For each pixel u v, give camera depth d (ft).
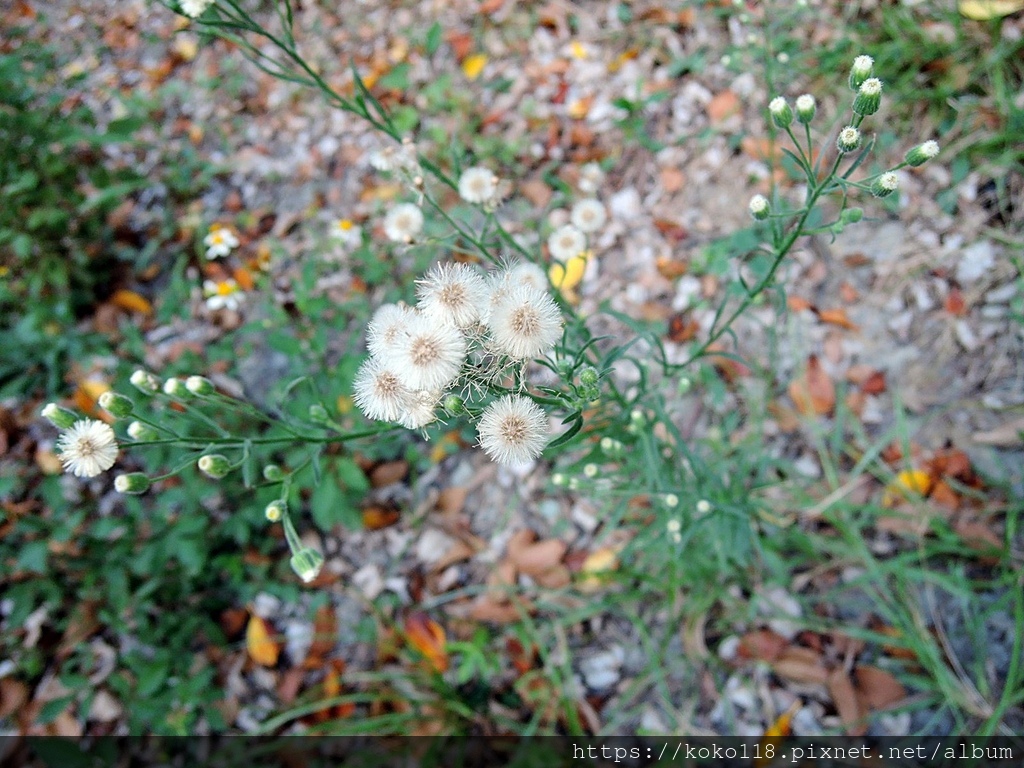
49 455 1.09
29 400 1.12
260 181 1.37
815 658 0.91
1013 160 1.07
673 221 1.18
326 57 1.47
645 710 0.92
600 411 0.77
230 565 1.01
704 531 0.86
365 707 0.97
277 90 1.45
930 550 0.92
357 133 1.37
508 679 0.96
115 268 1.28
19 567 0.96
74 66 1.53
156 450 0.97
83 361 1.10
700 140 1.22
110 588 0.95
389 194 1.28
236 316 1.23
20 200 1.13
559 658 0.96
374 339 0.60
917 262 1.07
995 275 1.04
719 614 0.96
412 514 1.07
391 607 1.02
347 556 1.06
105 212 1.30
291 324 1.14
